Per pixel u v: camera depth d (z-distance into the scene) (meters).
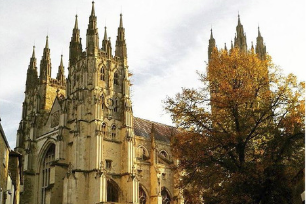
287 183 44.97
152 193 119.19
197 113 52.41
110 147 116.38
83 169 110.12
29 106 144.75
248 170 45.34
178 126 53.38
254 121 50.09
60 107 125.62
